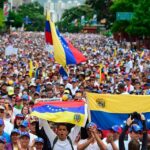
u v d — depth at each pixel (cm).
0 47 7494
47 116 1389
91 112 1437
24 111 1834
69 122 1378
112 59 5394
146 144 1202
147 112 1452
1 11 15500
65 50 2538
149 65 4319
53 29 2553
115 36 13662
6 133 1488
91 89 2325
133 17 10244
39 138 1295
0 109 1627
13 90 2403
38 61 4672
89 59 5334
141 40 10850
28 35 16450
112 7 12388
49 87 2219
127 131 1315
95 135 1296
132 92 2389
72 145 1299
